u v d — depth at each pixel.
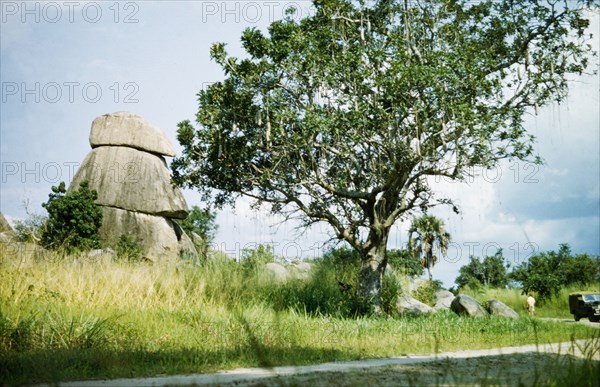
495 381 5.18
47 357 7.93
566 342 11.97
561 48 21.70
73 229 24.83
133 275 14.30
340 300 19.00
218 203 23.14
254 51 20.05
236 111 20.67
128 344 9.55
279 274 20.78
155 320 11.55
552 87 21.48
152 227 30.00
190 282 15.48
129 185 30.64
